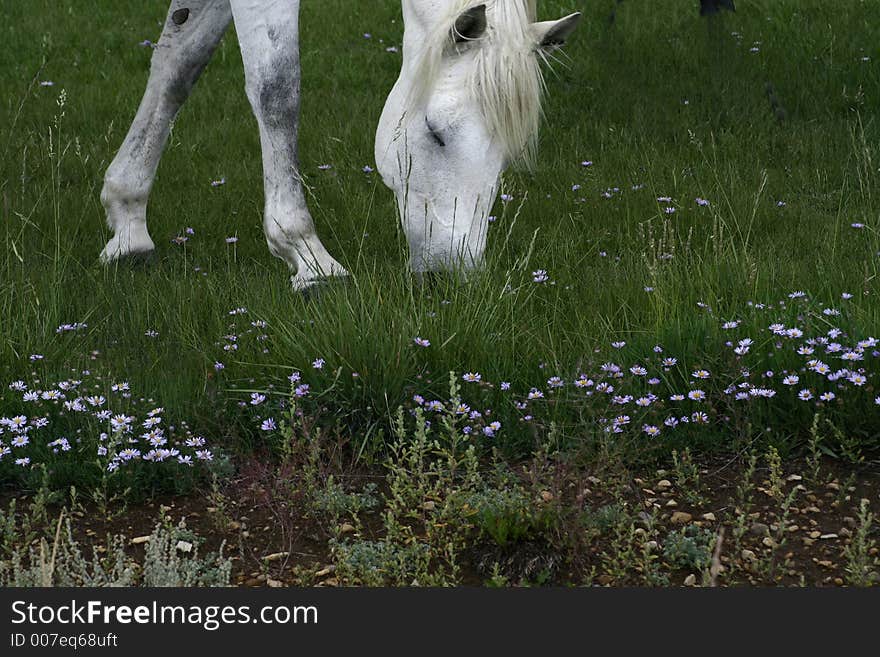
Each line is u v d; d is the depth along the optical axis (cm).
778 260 952
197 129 1564
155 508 657
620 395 720
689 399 729
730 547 604
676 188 1244
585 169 1345
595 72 1756
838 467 684
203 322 860
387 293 821
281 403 723
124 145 1052
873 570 575
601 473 637
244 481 678
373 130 1529
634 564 587
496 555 584
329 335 764
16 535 591
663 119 1554
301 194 919
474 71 739
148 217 1200
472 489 645
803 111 1620
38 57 1956
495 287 837
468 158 746
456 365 754
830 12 2059
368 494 663
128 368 779
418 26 820
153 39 2091
